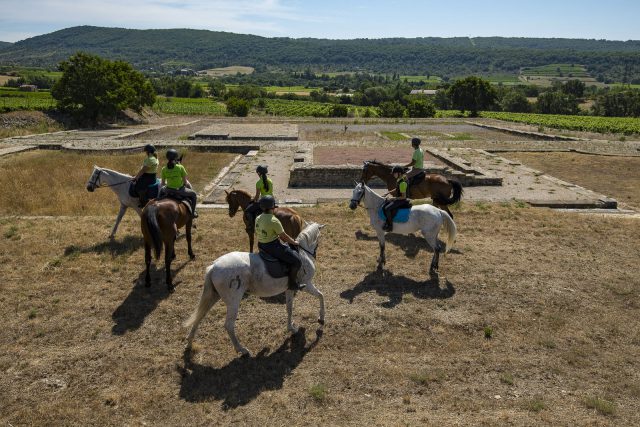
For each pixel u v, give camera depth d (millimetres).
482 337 8469
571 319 9117
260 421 6293
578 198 18844
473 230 14180
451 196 14031
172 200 10406
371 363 7633
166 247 9812
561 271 11297
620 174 25062
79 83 49625
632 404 6770
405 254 12250
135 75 59000
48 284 10070
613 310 9500
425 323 8867
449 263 11680
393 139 42094
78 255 11586
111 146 31031
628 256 12328
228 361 7637
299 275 8211
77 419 6277
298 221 10531
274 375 7312
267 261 7707
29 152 29344
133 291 9914
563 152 32438
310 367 7531
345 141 38125
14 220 14359
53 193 18250
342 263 11617
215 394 6840
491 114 78812
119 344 8016
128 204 12594
